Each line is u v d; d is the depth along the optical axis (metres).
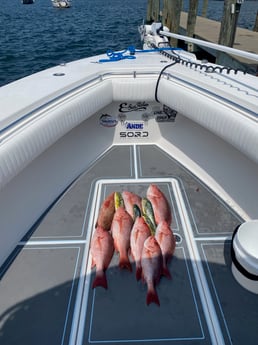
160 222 1.89
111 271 1.64
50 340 1.34
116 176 2.43
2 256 1.68
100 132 2.72
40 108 1.75
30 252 1.76
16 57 10.40
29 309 1.46
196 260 1.71
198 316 1.43
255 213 1.94
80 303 1.49
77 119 2.05
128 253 1.72
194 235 1.88
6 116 1.51
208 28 10.22
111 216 1.95
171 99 2.29
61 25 17.73
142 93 2.44
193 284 1.58
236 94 1.84
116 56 2.82
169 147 2.75
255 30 10.38
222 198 2.19
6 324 1.40
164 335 1.36
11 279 1.61
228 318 1.42
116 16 23.25
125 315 1.44
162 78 2.38
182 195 2.23
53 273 1.64
